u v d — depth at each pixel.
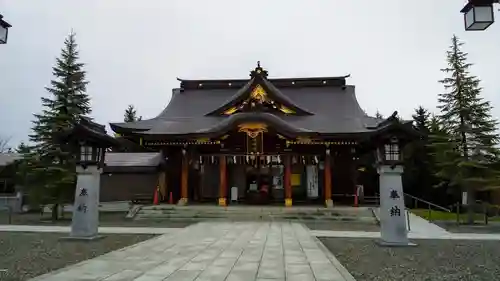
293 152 26.48
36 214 27.89
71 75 25.11
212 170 29.25
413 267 9.85
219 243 13.22
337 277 8.33
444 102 24.42
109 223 20.69
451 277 8.77
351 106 31.28
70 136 14.33
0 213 28.88
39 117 24.58
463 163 22.08
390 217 13.41
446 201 34.03
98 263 9.73
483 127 22.86
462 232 17.61
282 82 33.78
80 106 25.38
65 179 22.70
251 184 29.08
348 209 22.70
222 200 25.33
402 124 13.40
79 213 14.29
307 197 28.36
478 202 28.80
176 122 29.52
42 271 9.08
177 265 9.50
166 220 22.06
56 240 14.16
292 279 8.12
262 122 24.78
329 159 25.86
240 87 33.75
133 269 9.01
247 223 20.08
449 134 24.02
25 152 25.86
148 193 31.86
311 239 14.22
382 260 10.78
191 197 28.61
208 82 34.12
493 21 6.78
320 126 27.05
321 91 33.00
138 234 15.88
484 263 10.39
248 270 8.98
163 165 28.73
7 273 8.85
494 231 18.09
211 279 8.05
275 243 13.24
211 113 28.97
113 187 32.12
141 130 26.55
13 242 13.71
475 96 23.55
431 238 15.45
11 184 35.50
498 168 22.83
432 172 31.98
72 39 25.77
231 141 26.70
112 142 14.95
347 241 14.47
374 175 33.84
